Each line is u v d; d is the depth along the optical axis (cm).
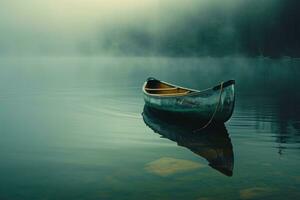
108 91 3061
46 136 1405
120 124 1634
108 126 1592
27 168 1005
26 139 1359
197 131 1480
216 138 1352
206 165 1014
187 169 966
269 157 1097
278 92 2950
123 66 7800
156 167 984
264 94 2805
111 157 1109
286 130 1484
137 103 2334
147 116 1845
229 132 1452
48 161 1072
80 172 967
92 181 897
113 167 1007
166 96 1667
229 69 6341
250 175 925
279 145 1244
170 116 1706
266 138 1348
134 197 794
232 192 813
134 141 1317
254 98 2550
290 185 855
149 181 888
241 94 2812
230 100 1352
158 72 5653
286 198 777
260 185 856
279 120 1708
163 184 868
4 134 1444
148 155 1131
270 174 935
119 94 2838
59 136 1403
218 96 1385
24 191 834
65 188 852
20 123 1672
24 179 914
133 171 969
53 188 852
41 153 1162
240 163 1034
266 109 2044
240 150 1181
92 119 1762
